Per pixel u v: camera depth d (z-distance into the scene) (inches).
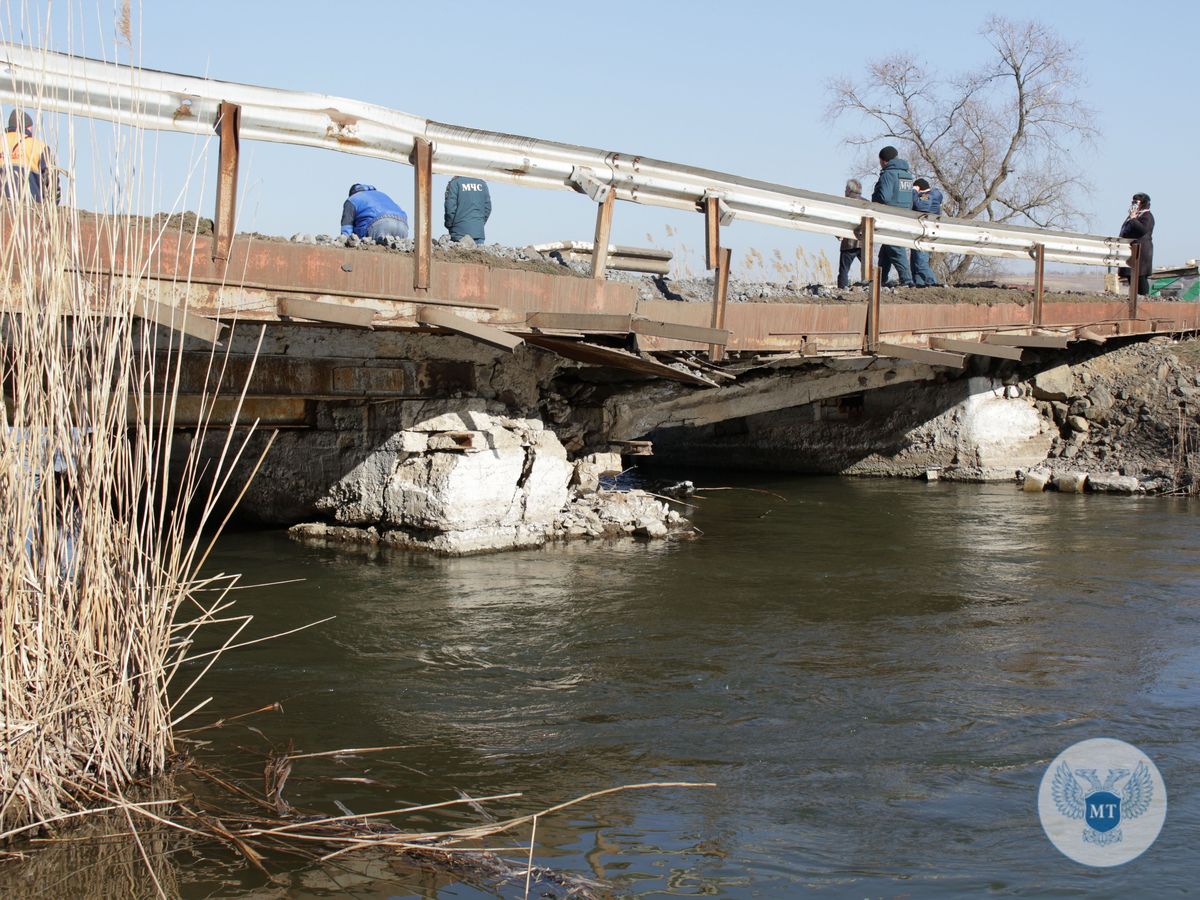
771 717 229.6
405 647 274.4
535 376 418.9
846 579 357.1
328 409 410.6
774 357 452.1
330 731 218.7
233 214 263.3
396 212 401.4
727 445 706.2
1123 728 224.5
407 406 386.9
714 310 384.2
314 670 255.9
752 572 366.0
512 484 394.0
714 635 289.0
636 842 174.2
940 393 632.4
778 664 264.8
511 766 203.6
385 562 368.5
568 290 356.2
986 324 547.8
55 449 179.9
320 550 386.6
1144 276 682.2
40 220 177.0
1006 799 191.5
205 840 171.3
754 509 511.5
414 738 216.2
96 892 155.9
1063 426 636.1
